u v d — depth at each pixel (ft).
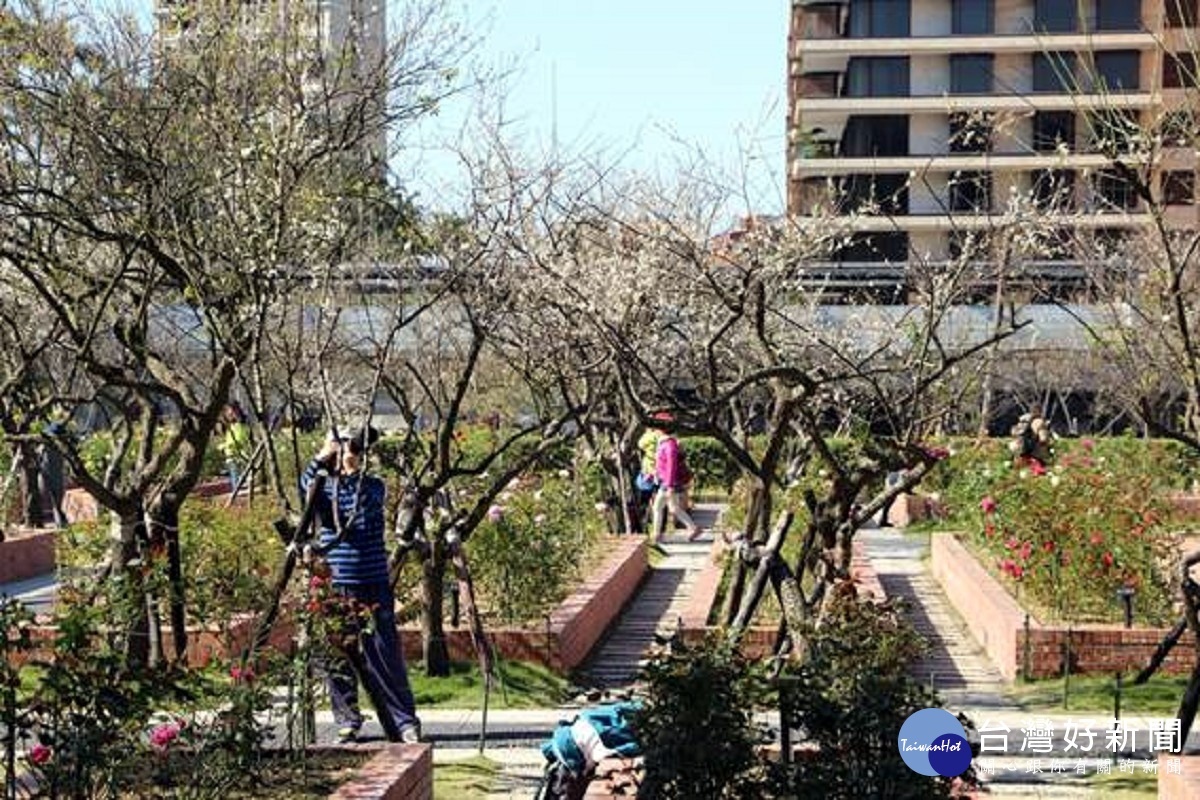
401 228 49.65
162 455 40.11
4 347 45.39
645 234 60.80
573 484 71.46
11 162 39.65
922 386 38.06
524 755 39.73
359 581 36.78
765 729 28.12
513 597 51.80
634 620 63.41
